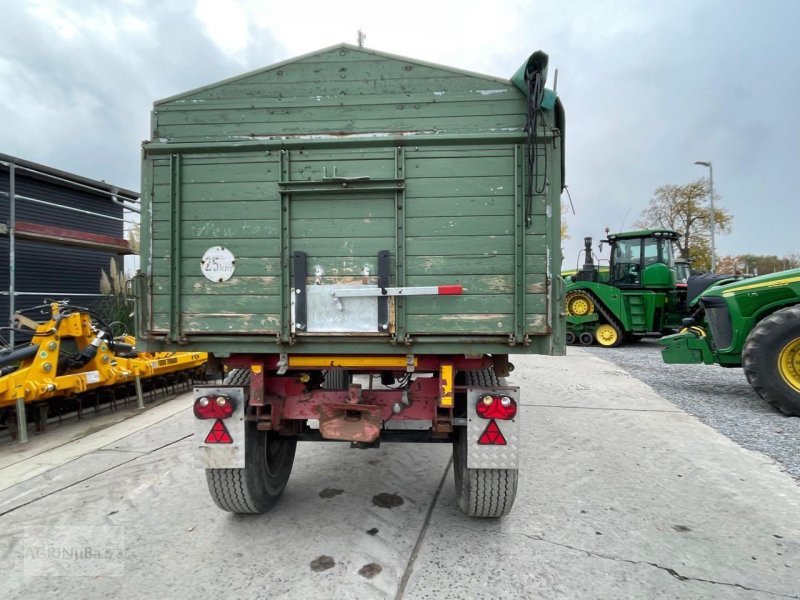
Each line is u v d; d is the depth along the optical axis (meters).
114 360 6.04
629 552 2.75
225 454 2.88
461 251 2.73
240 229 2.82
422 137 2.73
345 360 2.89
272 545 2.86
